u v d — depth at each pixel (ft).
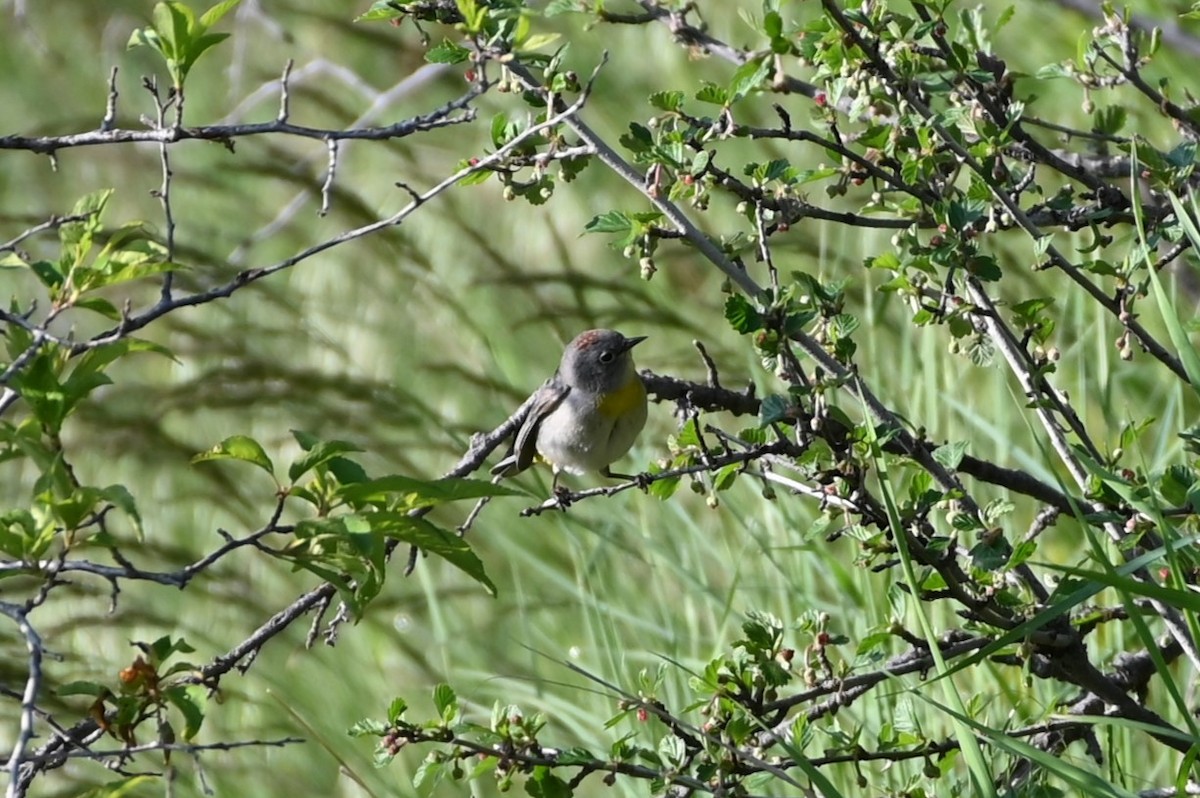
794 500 37.19
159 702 18.99
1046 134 44.01
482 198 56.95
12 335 19.61
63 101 70.59
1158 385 38.91
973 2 49.93
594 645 35.50
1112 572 20.31
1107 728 25.86
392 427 44.16
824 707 24.08
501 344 49.44
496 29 25.54
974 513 24.07
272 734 38.52
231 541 18.28
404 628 41.27
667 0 28.73
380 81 63.77
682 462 24.38
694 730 22.95
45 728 38.75
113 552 17.93
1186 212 25.90
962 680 33.30
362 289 52.13
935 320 24.43
